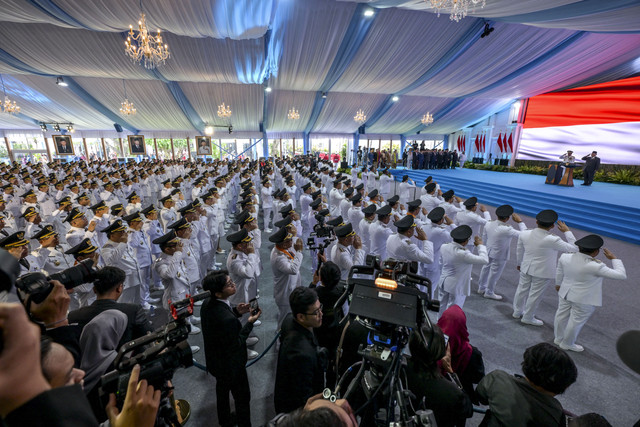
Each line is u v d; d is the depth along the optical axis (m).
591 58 13.91
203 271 6.50
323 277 3.02
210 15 9.09
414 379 2.09
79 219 5.43
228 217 11.70
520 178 17.05
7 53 13.02
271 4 9.32
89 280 2.40
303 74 16.19
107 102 20.81
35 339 0.57
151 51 8.51
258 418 3.30
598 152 17.03
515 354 4.21
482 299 5.72
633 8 7.55
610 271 3.73
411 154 23.64
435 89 18.72
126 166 19.64
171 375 1.46
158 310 5.41
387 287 1.86
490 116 24.73
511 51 13.62
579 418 1.53
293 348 2.31
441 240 5.77
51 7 8.43
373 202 8.83
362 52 13.90
